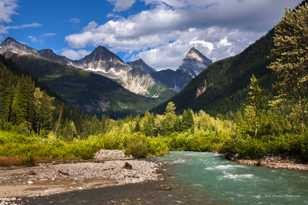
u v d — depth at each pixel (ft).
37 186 123.44
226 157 248.93
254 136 257.96
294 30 234.99
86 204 95.71
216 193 112.06
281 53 237.25
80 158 244.42
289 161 188.24
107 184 128.67
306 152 180.24
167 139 428.97
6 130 371.97
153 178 144.77
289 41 234.17
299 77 229.04
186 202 98.48
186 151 372.99
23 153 231.30
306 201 100.01
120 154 272.92
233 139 270.67
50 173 155.53
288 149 191.31
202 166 194.90
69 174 152.05
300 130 224.12
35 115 447.01
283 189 118.83
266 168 180.34
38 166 191.52
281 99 240.53
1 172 162.81
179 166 195.62
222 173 162.61
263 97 287.07
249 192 113.70
